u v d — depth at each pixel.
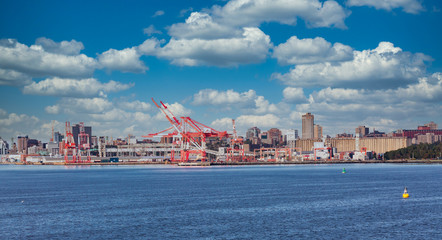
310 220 96.81
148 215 103.94
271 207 115.50
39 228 90.12
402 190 158.62
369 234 83.69
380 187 172.12
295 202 125.00
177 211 109.44
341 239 80.25
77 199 135.50
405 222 94.06
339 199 131.50
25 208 116.31
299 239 80.38
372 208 112.81
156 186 183.75
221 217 101.00
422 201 125.88
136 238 81.81
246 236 82.75
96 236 83.31
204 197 138.50
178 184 194.88
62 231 87.38
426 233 84.25
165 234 84.56
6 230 88.44
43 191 164.25
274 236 82.62
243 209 112.19
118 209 113.31
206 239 80.75
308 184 191.00
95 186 186.50
